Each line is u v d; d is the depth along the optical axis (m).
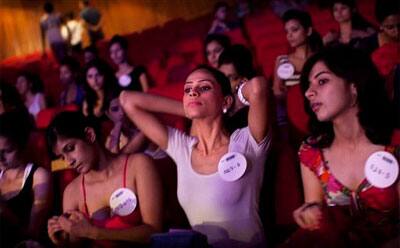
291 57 2.85
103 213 1.61
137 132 2.28
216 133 1.59
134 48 5.79
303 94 1.44
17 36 9.07
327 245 1.25
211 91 1.56
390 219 1.28
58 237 1.57
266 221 1.58
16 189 1.81
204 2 8.47
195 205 1.54
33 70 6.41
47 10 6.93
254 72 2.11
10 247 1.67
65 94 4.29
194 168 1.58
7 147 1.76
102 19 9.09
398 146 1.31
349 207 1.32
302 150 1.43
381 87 1.34
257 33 4.62
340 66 1.32
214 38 3.03
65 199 1.68
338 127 1.36
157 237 1.29
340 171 1.36
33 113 4.29
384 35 2.58
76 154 1.58
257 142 1.55
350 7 3.25
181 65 4.49
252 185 1.52
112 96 3.13
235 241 1.50
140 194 1.58
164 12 8.77
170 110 1.74
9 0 9.09
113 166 1.64
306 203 1.34
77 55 6.56
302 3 5.00
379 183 1.28
